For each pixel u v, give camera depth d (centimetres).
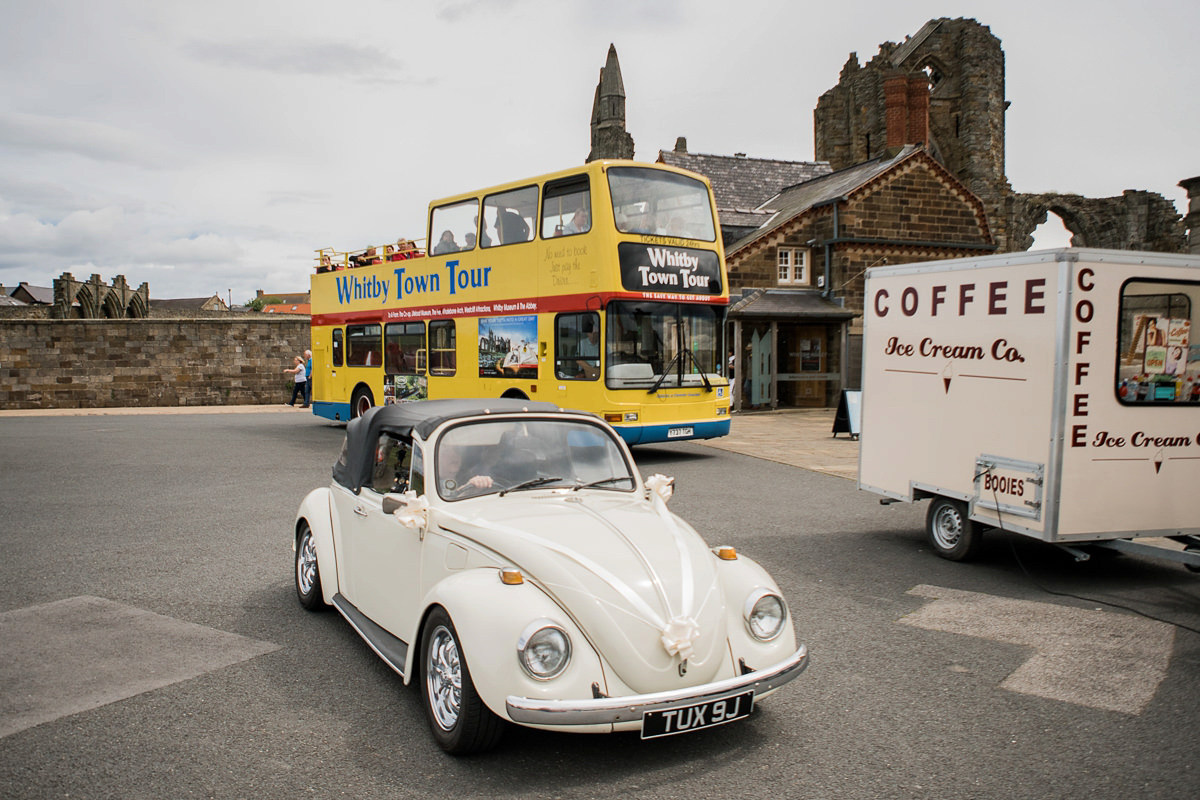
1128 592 683
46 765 383
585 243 1348
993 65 4044
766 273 2609
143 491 1154
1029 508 683
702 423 1414
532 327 1444
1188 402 693
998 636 575
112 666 509
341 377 1998
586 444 523
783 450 1603
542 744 410
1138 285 671
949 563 774
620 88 4234
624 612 374
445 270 1638
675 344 1392
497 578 391
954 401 764
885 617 617
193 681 486
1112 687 486
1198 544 663
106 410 2902
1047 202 3756
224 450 1634
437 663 409
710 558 432
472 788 365
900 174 2581
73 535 878
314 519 595
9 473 1322
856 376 2550
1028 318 685
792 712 450
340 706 452
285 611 621
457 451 489
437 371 1666
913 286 812
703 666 379
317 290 2089
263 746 404
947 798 360
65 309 3972
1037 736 421
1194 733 424
